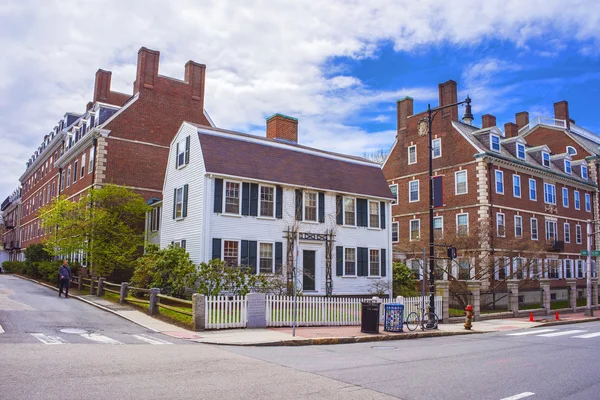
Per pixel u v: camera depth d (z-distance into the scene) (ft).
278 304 59.16
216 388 27.22
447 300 77.10
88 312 62.18
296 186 88.58
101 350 37.73
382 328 61.93
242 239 81.51
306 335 51.80
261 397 25.68
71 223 93.66
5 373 28.48
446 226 127.13
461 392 28.55
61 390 25.39
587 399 27.66
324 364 36.24
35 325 48.83
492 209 120.06
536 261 111.75
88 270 99.14
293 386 28.40
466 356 42.50
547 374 34.78
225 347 43.50
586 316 96.58
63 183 139.44
